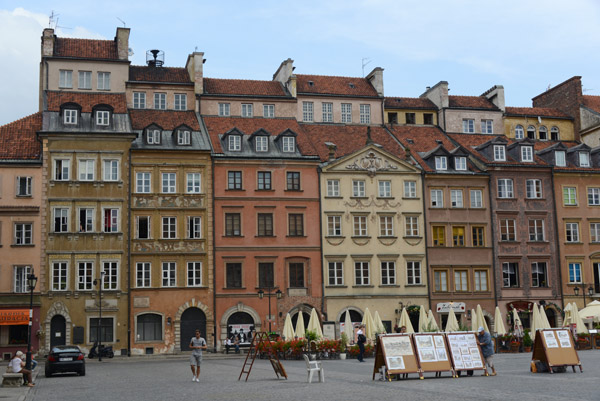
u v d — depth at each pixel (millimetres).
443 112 75625
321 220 64500
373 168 66438
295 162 64875
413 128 75125
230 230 62594
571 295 68750
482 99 79562
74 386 30531
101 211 59906
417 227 66750
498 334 52969
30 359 36969
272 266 63031
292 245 63594
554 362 30312
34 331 57188
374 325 51719
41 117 64250
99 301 57562
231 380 31203
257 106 70688
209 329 60562
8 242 58000
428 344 29125
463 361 29297
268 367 40625
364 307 64188
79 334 57969
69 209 59406
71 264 58656
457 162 68875
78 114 61281
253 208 63281
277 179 64312
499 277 67375
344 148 68750
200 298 60844
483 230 68000
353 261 64688
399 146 70562
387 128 73938
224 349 60469
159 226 60938
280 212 63812
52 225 58875
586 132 77000
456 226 67500
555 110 80750
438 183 67812
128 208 60406
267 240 63094
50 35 66562
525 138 71375
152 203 61062
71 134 60000
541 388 23812
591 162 72625
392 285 65062
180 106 68938
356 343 48719
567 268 69188
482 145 71438
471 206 68188
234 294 61594
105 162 60719
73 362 37219
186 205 61781
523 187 69500
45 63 65938
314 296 63375
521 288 67750
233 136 64562
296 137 66750
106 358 56500
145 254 60219
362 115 74000
